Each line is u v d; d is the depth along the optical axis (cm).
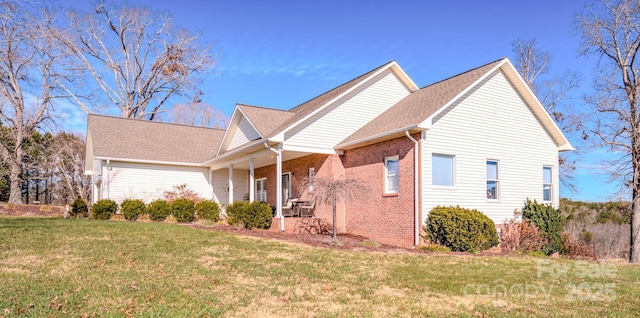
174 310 650
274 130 1789
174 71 3953
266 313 667
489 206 1591
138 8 3838
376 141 1608
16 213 2461
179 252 1070
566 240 1780
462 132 1551
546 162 1781
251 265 982
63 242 1120
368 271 990
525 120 1736
